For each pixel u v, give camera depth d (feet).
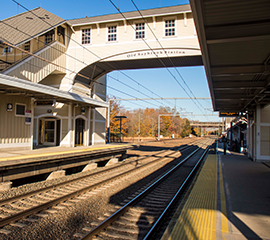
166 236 15.39
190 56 55.88
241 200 23.25
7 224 17.46
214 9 16.66
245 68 28.45
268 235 15.35
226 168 44.29
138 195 24.97
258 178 34.68
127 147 57.98
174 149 92.12
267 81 32.83
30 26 54.34
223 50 23.57
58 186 28.68
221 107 66.08
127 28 58.85
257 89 39.22
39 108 61.41
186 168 48.67
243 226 16.72
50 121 62.23
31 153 35.99
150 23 57.47
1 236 15.75
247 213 19.44
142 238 16.05
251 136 59.52
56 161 33.78
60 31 57.52
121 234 16.58
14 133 40.88
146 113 246.06
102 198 24.97
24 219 18.52
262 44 22.06
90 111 68.64
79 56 61.41
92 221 18.93
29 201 23.18
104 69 68.03
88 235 15.51
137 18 57.26
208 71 28.45
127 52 58.65
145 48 57.52
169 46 56.13
